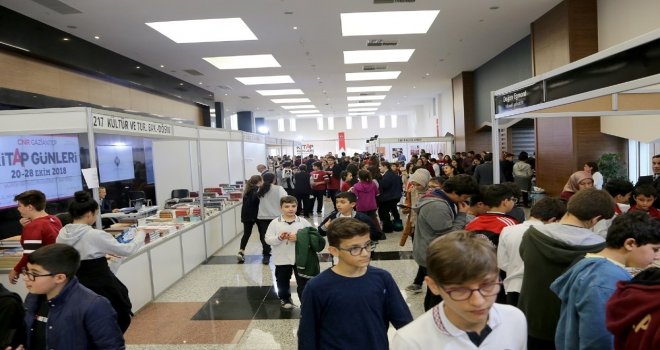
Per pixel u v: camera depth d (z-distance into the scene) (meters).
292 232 3.85
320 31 8.53
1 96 6.52
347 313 1.65
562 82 2.70
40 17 7.18
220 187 7.85
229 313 4.00
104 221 5.45
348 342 1.64
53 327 1.73
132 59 10.45
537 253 1.89
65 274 1.74
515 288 2.19
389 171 7.28
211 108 16.12
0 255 3.63
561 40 7.41
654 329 1.06
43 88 7.63
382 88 16.91
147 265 4.28
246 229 5.90
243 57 10.95
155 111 12.02
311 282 1.74
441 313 1.11
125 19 7.44
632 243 1.46
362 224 1.70
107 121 3.71
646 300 1.11
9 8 6.70
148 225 5.21
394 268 5.16
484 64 13.01
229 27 8.30
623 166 6.51
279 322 3.75
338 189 10.27
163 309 4.16
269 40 9.07
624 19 6.34
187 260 5.30
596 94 2.36
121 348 1.81
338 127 31.06
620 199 3.02
